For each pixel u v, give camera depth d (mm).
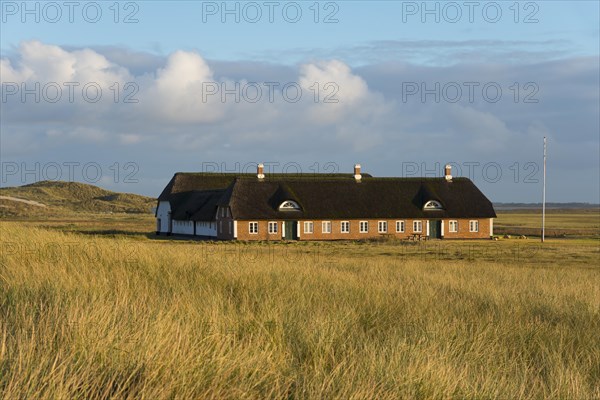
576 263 68688
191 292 21016
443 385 12438
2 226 41656
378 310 20797
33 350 12031
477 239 127500
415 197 128625
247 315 17375
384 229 125250
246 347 13992
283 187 122688
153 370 11766
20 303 16703
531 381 14188
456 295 26219
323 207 122438
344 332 16891
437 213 126938
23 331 13195
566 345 17828
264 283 24344
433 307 22109
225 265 28906
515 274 41812
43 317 14773
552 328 20094
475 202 129750
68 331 13516
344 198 125000
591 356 16906
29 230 39219
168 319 15242
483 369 14680
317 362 14055
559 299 26297
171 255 30094
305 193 123438
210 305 18422
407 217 125625
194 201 132875
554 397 12945
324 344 15148
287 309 19031
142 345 12875
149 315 15469
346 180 128125
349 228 123250
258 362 12938
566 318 22094
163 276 24531
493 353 16281
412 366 13227
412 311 21047
